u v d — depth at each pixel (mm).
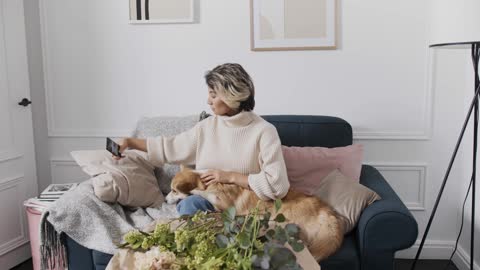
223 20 2350
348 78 2316
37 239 1943
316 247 1553
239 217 1097
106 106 2496
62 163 2568
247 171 1777
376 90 2309
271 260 911
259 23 2311
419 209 2367
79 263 1685
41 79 2525
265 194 1659
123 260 1074
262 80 2365
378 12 2252
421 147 2332
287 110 2377
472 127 2146
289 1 2283
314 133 2133
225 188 1718
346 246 1624
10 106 2295
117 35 2428
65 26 2457
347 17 2271
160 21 2363
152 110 2467
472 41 1499
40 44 2494
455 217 2350
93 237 1633
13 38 2305
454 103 2273
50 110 2525
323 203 1716
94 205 1689
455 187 2330
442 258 2385
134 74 2449
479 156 2062
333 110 2350
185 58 2402
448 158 2316
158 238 1100
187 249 1038
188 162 1919
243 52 2359
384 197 1714
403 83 2289
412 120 2311
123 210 1813
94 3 2416
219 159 1811
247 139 1782
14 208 2330
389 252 1558
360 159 1986
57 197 1977
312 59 2322
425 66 2260
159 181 2080
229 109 1817
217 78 1720
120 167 1857
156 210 1808
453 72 2252
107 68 2461
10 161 2303
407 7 2234
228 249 979
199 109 2432
